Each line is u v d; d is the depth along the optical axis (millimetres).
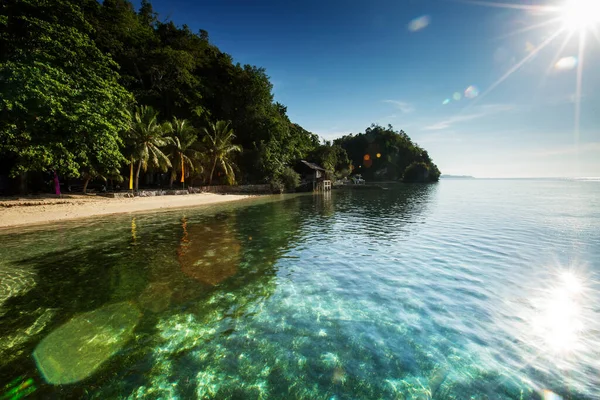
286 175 46781
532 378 4070
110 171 26531
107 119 20891
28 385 3959
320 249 11375
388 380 4070
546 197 39594
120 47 37969
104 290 7258
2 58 16859
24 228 14844
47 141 17094
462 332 5289
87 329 5418
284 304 6496
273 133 51000
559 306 6293
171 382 4047
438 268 8945
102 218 18453
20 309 6207
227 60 56406
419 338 5105
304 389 3910
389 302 6559
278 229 15570
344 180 79875
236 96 52688
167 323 5664
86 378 4109
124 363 4449
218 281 7914
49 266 9055
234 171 43594
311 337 5164
